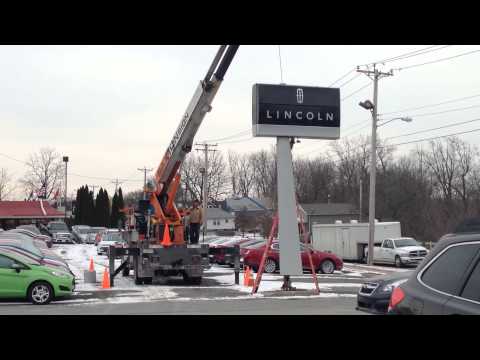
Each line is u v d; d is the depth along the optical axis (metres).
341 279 23.17
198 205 20.50
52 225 64.44
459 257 4.68
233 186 111.94
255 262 26.53
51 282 14.58
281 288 17.14
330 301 15.18
